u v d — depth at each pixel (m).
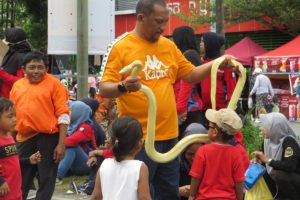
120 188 3.59
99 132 8.22
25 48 6.68
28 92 5.54
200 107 5.89
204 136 4.49
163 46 4.17
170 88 4.20
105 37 7.58
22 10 26.44
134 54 4.01
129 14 26.56
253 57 20.39
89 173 7.98
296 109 19.67
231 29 23.92
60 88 5.59
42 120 5.47
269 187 6.66
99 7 7.51
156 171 4.29
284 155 6.42
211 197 4.38
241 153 4.61
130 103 4.05
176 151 4.19
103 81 3.96
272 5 20.64
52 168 5.62
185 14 23.91
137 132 3.64
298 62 19.03
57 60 12.90
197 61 5.84
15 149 4.70
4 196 4.55
